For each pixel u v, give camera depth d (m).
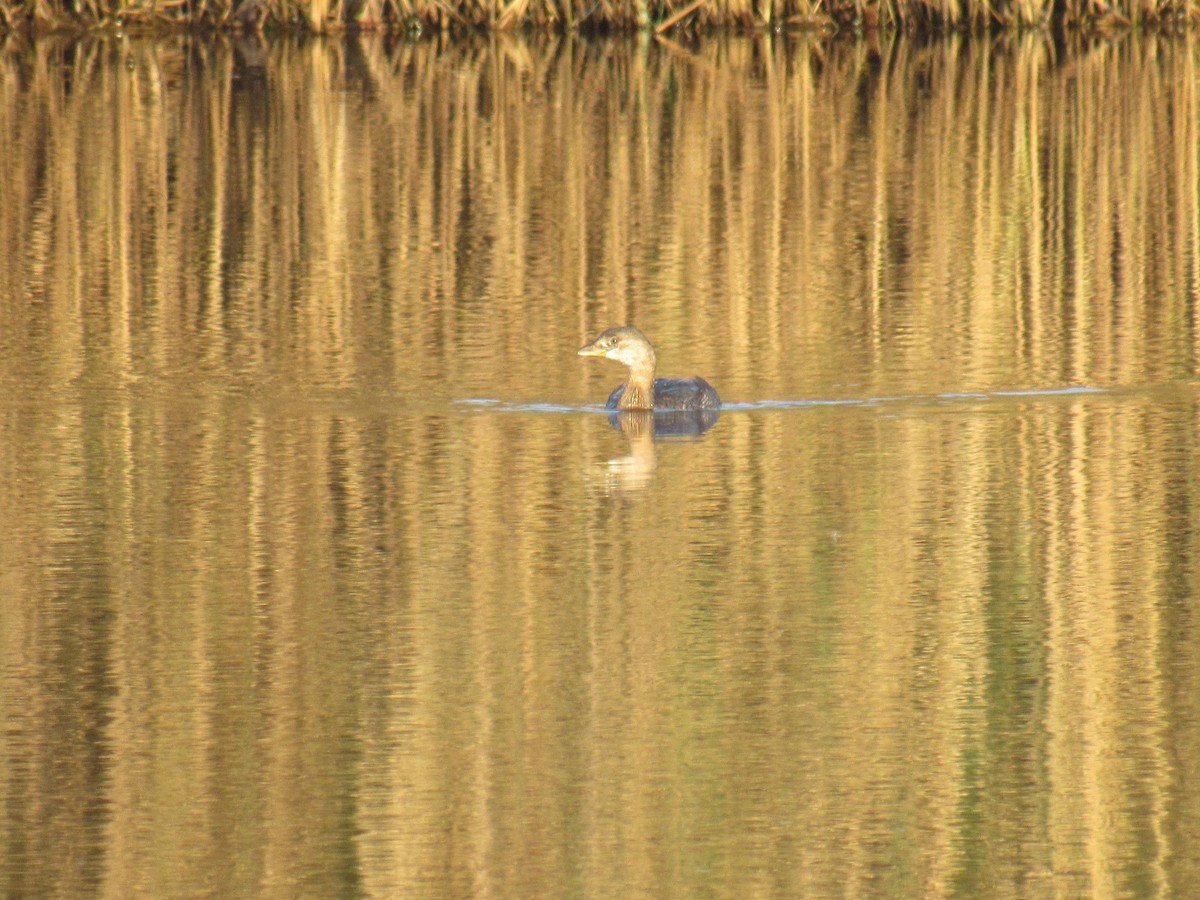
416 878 8.89
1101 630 11.75
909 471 15.12
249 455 15.65
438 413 17.12
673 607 12.15
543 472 15.27
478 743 10.18
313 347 19.64
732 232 25.34
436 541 13.45
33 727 10.38
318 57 43.44
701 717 10.52
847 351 19.50
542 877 8.87
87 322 20.58
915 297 21.84
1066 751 10.14
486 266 23.56
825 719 10.48
